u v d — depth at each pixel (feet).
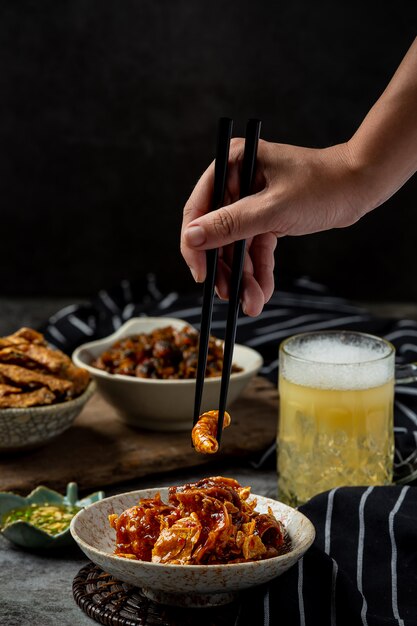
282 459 5.62
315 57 11.84
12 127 12.19
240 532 4.30
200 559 4.22
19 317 11.60
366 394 5.35
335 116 12.00
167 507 4.47
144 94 12.05
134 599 4.55
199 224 4.40
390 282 12.51
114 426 6.74
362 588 4.68
